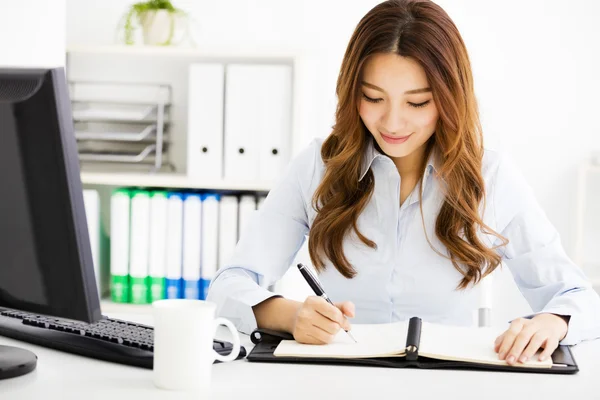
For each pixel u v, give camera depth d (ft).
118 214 9.32
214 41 10.36
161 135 9.71
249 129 9.27
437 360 4.09
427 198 5.58
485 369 4.02
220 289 5.07
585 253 10.17
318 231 5.67
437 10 5.04
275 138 9.25
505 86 10.09
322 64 10.25
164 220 9.29
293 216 5.90
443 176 5.45
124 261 9.36
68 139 3.47
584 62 10.01
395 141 5.20
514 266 5.75
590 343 4.77
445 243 5.50
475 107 5.38
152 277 9.31
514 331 4.23
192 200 9.23
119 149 10.09
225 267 5.54
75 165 3.50
